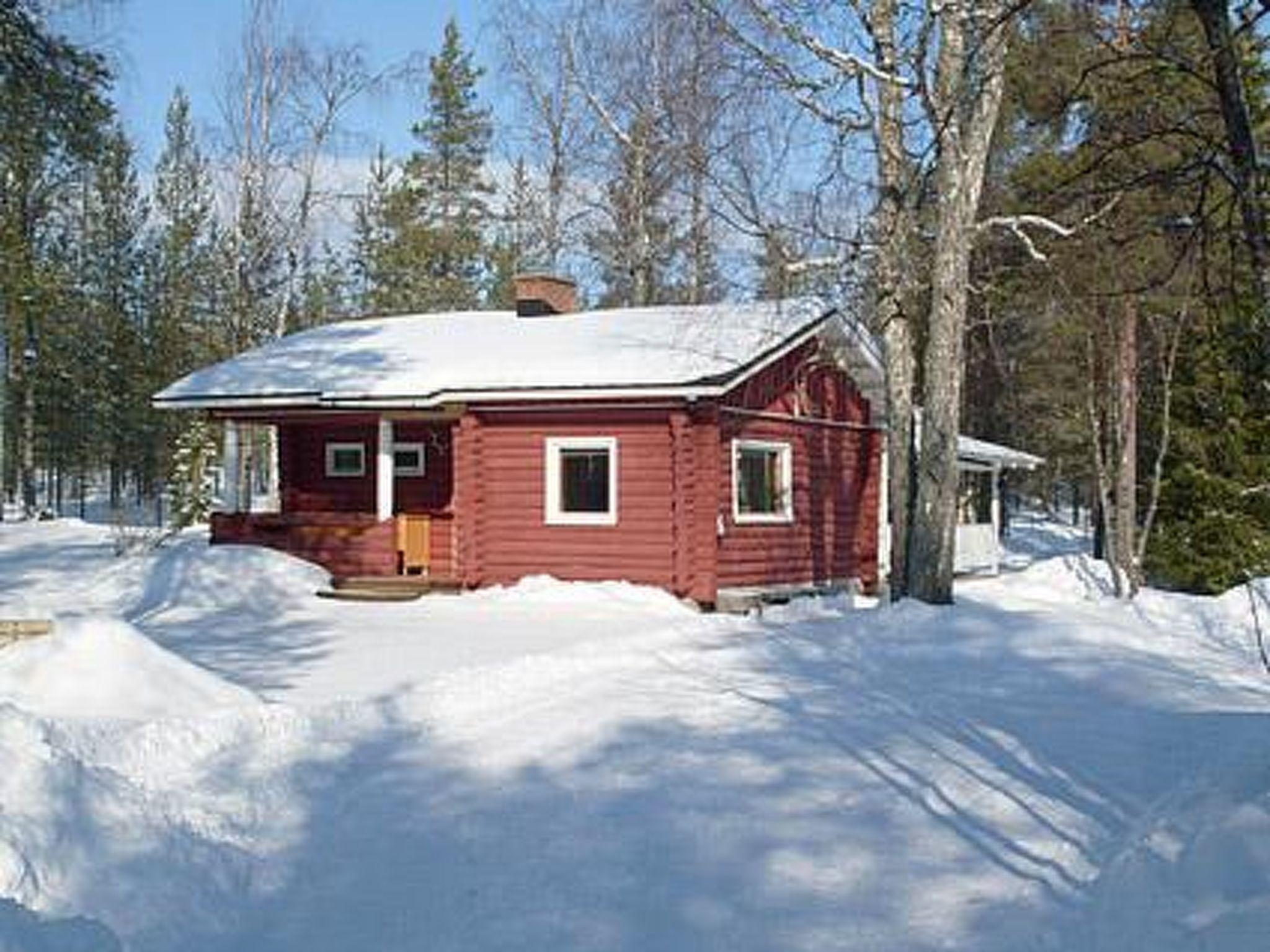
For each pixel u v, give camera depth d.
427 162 42.97
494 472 19.36
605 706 9.70
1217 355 9.82
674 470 18.20
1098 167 9.03
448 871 6.34
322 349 22.72
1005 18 8.27
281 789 7.62
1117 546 22.38
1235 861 5.29
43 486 57.50
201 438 32.59
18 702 8.33
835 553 22.33
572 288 24.34
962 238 15.62
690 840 6.68
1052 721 9.13
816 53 15.99
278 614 16.69
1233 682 11.20
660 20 18.22
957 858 6.29
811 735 8.75
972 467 27.83
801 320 19.61
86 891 5.67
